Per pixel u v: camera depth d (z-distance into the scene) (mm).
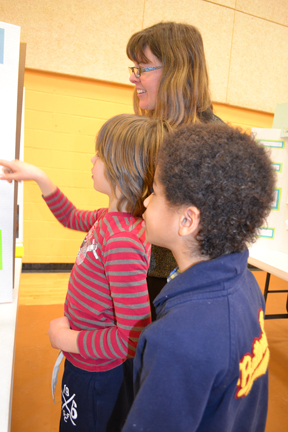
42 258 3025
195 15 3037
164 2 2938
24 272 2977
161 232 478
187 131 469
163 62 888
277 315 2088
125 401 712
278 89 3475
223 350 385
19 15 2602
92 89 2920
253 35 3256
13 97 589
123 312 597
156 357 389
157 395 382
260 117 3516
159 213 476
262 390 515
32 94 2771
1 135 605
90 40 2809
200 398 376
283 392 1618
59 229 3021
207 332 389
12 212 635
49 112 2840
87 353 635
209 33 3105
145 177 657
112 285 606
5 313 639
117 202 681
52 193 856
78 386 695
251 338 436
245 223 425
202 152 417
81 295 682
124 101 3025
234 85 3297
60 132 2898
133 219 663
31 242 2973
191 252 467
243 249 462
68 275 2996
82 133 2957
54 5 2666
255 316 465
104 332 633
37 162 2891
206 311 403
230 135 442
